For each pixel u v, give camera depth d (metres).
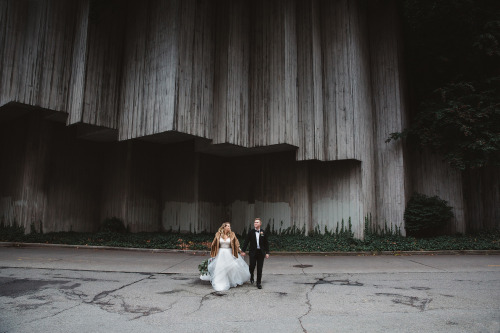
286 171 18.52
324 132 16.91
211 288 8.34
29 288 8.15
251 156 20.05
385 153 18.06
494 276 9.57
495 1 17.30
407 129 17.23
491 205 17.84
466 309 6.51
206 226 19.45
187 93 15.38
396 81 18.17
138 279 9.30
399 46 18.70
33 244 15.52
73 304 6.92
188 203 19.41
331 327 5.61
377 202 17.94
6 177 19.66
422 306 6.73
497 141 15.19
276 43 16.56
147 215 19.91
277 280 9.30
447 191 17.92
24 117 19.03
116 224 18.53
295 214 17.89
